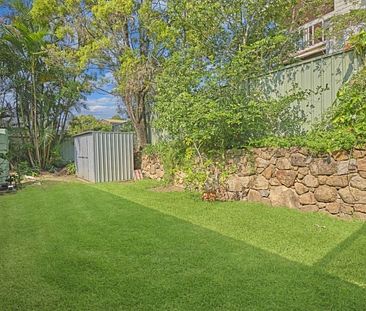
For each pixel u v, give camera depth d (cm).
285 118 621
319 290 249
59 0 1220
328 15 973
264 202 585
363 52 508
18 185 940
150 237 397
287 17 946
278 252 334
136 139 1220
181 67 718
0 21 1369
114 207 591
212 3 882
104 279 281
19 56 1366
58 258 334
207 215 507
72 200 682
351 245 346
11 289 268
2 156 931
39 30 1344
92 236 408
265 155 582
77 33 1200
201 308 230
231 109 607
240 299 239
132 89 1130
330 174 472
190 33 955
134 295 251
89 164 1084
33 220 509
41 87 1433
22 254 350
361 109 459
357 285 257
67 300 248
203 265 304
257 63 740
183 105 639
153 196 704
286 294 245
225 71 654
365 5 809
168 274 287
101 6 1086
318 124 552
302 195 516
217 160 665
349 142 446
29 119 1433
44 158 1435
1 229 457
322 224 429
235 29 930
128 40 1173
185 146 757
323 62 563
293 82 615
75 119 1620
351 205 448
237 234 402
